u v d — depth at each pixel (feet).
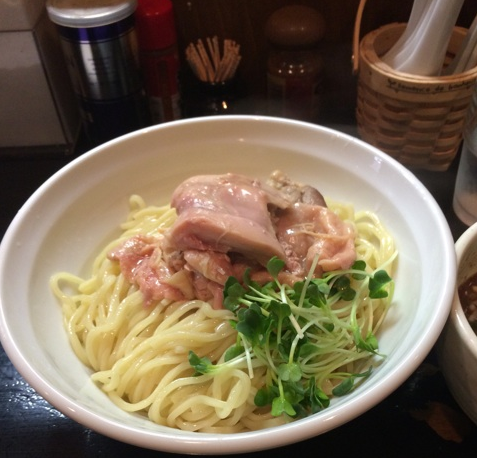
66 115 1.68
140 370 1.11
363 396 0.86
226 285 1.09
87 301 1.23
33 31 1.46
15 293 1.09
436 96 1.34
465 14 1.58
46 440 1.07
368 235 1.32
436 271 1.04
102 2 1.45
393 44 1.54
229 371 1.07
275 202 1.22
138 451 1.05
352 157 1.34
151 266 1.21
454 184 1.51
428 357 1.17
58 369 1.03
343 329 1.09
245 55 1.73
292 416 1.01
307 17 1.51
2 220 1.50
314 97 1.65
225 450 0.82
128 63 1.53
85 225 1.34
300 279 1.15
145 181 1.42
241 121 1.39
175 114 1.69
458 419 1.07
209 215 1.09
